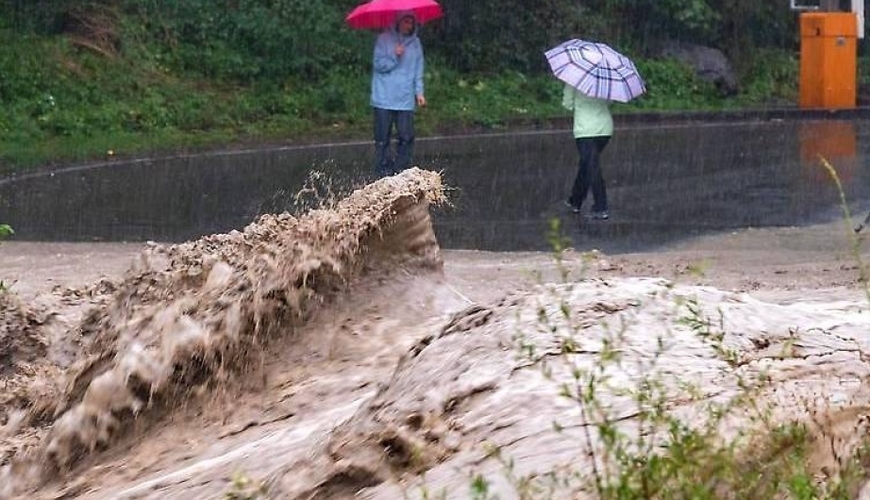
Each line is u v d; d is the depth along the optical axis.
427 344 5.74
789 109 32.66
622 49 35.81
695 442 3.90
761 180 21.22
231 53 31.42
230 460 6.22
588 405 4.24
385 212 7.73
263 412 7.05
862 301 7.47
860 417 4.29
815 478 4.00
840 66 32.75
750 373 4.76
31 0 29.86
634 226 16.94
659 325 5.38
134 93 29.02
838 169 22.33
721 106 34.31
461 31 34.22
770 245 15.14
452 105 31.66
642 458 3.88
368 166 23.81
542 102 33.19
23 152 24.75
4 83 27.56
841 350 5.19
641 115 31.98
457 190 20.42
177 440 7.10
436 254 8.02
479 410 4.89
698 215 17.78
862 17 33.72
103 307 9.10
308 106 30.47
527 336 5.27
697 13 36.00
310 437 6.09
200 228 17.53
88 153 25.22
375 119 18.52
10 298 9.40
